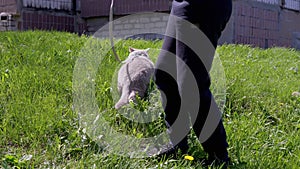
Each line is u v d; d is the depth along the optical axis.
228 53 6.39
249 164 2.69
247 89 4.18
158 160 2.70
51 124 2.94
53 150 2.66
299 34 11.53
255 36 10.03
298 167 2.73
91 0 10.11
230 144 2.91
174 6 2.51
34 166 2.48
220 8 2.42
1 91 3.53
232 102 3.81
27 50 4.96
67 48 5.24
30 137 2.81
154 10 8.83
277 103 4.00
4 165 2.39
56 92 3.62
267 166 2.70
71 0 10.25
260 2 10.19
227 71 4.75
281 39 10.98
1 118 3.03
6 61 4.42
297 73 5.73
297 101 4.14
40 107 3.23
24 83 3.71
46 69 4.25
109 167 2.48
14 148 2.70
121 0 9.48
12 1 9.44
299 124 3.54
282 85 4.68
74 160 2.59
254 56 6.63
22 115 3.05
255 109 3.76
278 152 2.97
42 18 9.75
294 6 11.48
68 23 10.20
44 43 5.55
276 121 3.66
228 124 3.28
